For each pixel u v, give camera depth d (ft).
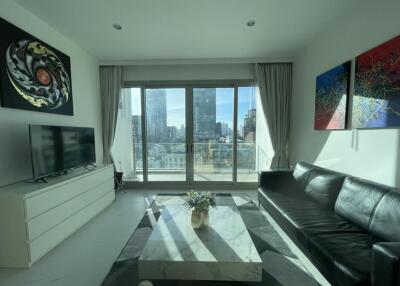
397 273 3.61
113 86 14.02
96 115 13.47
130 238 8.15
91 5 8.03
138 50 12.28
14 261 6.47
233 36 10.65
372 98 7.08
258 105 14.38
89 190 9.68
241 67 14.03
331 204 7.72
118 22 9.30
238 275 5.04
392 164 6.48
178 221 7.09
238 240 5.92
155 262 5.07
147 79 14.26
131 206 11.51
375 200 5.87
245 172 14.96
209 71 14.12
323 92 9.96
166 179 15.15
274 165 14.08
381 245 3.92
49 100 9.30
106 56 13.16
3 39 7.24
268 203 9.19
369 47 7.32
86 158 10.73
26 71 8.15
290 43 11.46
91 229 8.91
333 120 9.21
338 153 9.04
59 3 7.86
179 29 9.94
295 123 13.32
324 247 5.25
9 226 6.37
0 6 7.20
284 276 6.02
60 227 7.81
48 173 8.09
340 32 8.93
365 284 4.10
